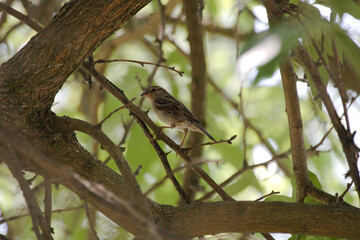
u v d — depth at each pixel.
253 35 4.93
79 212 13.63
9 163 7.28
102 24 8.39
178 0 16.58
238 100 17.23
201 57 14.09
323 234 8.39
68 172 6.06
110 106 14.55
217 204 8.77
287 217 8.42
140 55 17.34
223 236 9.58
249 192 14.89
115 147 8.08
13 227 12.84
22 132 8.43
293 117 9.94
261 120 16.64
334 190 14.80
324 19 6.67
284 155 11.72
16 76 8.28
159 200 14.38
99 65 16.03
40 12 13.88
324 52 8.28
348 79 10.86
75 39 8.29
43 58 8.27
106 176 9.03
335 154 14.52
